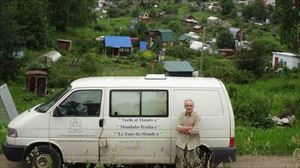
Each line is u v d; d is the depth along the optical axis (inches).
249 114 721.6
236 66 2234.3
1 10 1477.6
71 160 370.0
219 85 374.6
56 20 3019.2
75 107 370.9
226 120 369.1
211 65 2396.7
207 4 5649.6
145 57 2694.4
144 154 370.0
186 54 2888.8
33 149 368.5
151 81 378.3
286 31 1823.3
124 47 2775.6
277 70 2278.5
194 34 3782.0
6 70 1491.1
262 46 2571.4
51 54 2113.7
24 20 2208.4
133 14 4879.4
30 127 369.1
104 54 2768.2
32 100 1192.2
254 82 1931.6
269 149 460.8
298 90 1605.6
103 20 4345.5
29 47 2230.6
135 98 370.0
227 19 4879.4
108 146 368.5
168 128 368.8
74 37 3031.5
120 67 2313.0
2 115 575.5
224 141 369.1
